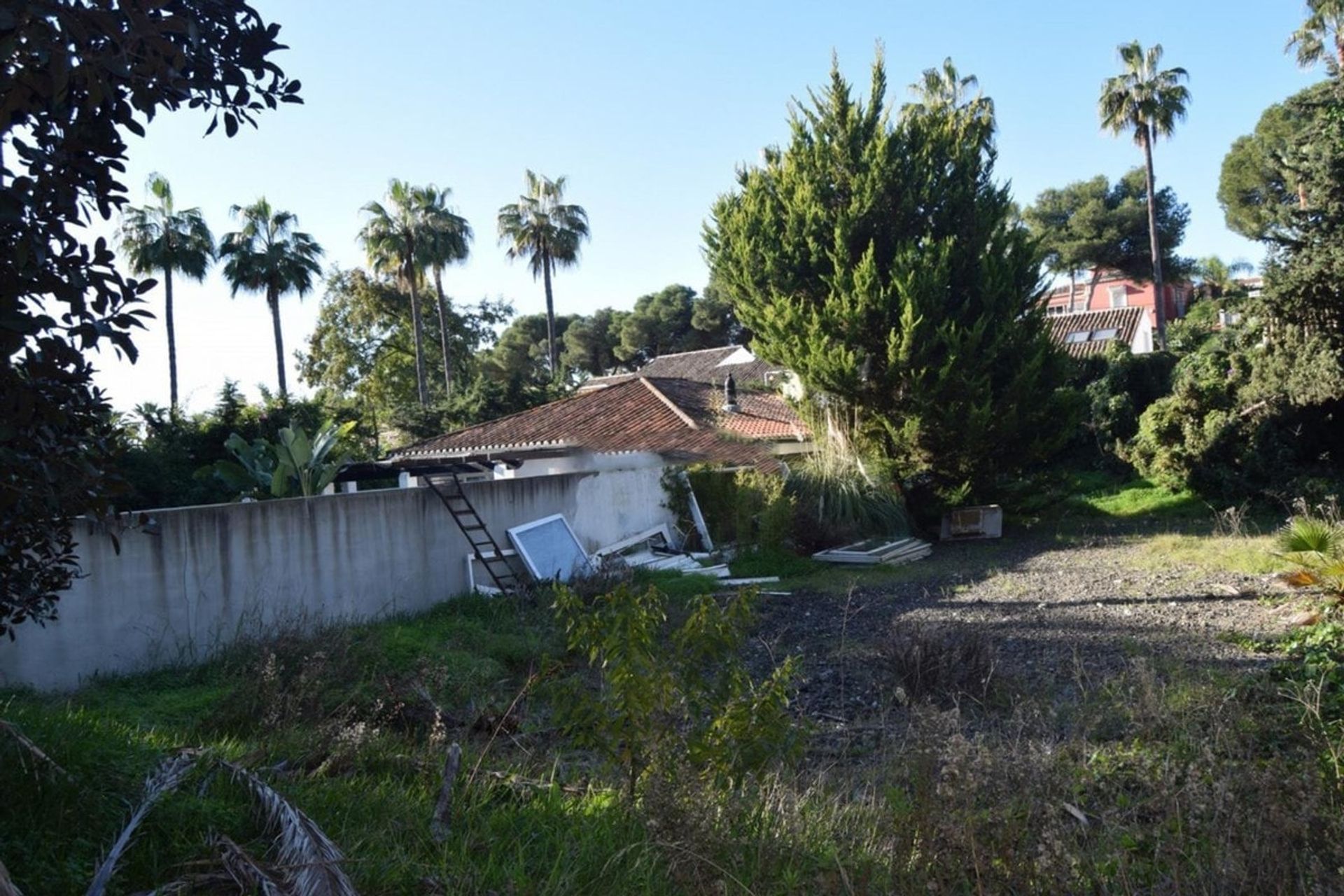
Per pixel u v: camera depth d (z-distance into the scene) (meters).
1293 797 3.78
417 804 4.82
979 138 23.53
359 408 40.00
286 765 5.26
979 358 22.31
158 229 44.31
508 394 37.72
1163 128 42.66
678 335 68.75
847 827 4.57
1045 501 24.19
